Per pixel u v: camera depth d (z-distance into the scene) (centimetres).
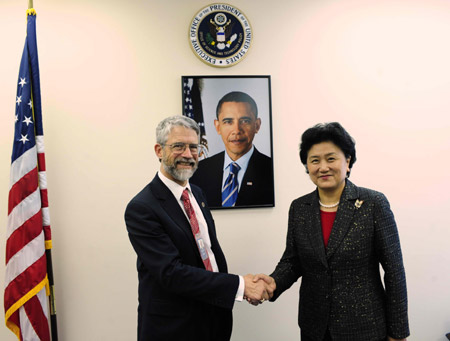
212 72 194
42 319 167
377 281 125
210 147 192
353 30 202
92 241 189
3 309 186
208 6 192
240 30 194
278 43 197
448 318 206
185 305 128
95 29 189
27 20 171
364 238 121
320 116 200
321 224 131
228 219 195
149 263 124
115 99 190
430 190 206
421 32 205
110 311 190
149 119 191
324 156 126
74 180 188
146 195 134
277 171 197
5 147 186
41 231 168
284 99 198
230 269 195
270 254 198
